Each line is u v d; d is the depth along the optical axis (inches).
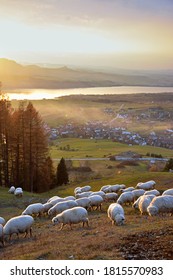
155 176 2031.3
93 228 840.9
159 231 673.6
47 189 2496.3
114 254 561.0
